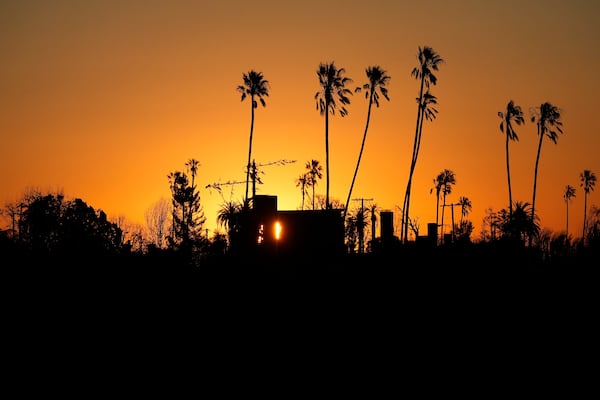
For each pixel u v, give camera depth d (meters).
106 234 114.75
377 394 41.22
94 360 50.91
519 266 98.75
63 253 96.81
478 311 72.06
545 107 119.31
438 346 55.56
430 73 106.19
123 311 71.38
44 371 47.16
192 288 84.12
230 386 43.66
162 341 58.56
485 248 107.25
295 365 49.62
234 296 80.69
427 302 78.19
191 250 100.75
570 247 108.38
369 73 105.94
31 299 74.19
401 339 58.81
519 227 110.56
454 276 93.75
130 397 41.00
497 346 54.97
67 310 70.69
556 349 53.41
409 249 107.31
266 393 41.81
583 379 44.19
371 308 75.19
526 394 40.81
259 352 54.22
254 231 91.56
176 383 44.53
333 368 48.62
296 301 79.25
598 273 89.44
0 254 92.12
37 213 110.19
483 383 43.44
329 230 101.94
